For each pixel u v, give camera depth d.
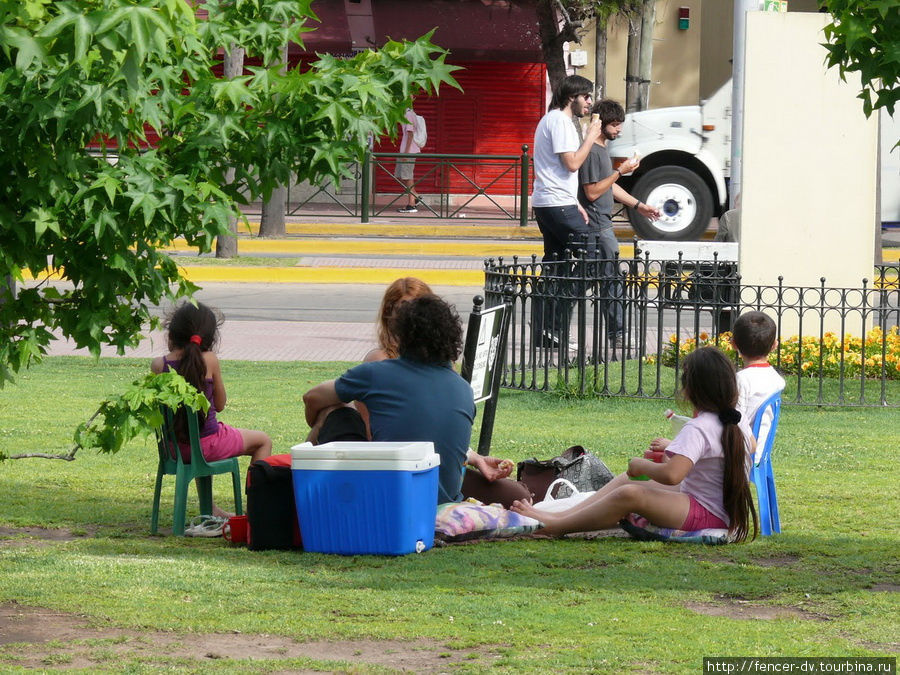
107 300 9.47
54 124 8.03
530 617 8.93
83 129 8.09
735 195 26.67
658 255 23.09
